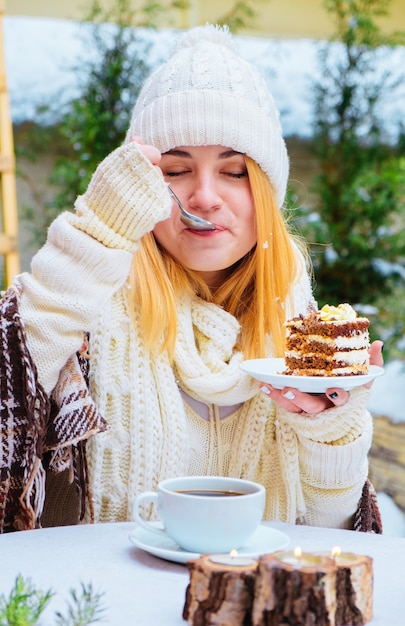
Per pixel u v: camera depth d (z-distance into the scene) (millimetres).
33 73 5070
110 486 1668
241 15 5203
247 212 1738
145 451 1661
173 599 1074
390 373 4828
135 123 1805
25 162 5191
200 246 1704
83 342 1629
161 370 1703
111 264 1539
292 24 5227
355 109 5293
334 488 1663
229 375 1708
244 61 1848
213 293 1855
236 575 977
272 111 1815
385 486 3670
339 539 1363
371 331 5094
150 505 1655
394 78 5273
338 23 5250
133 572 1169
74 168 5094
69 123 5043
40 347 1519
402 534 3314
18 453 1530
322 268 5371
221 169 1737
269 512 1729
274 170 1786
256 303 1829
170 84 1757
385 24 5309
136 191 1538
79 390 1576
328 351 1581
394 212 5402
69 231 1539
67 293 1526
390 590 1125
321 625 958
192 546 1205
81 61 5027
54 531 1367
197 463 1750
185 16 5086
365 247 5254
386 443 4004
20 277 1603
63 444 1562
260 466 1752
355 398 1529
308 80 5293
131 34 4996
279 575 960
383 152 5387
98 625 987
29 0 4863
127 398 1688
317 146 5391
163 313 1701
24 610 947
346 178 5387
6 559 1214
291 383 1473
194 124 1698
